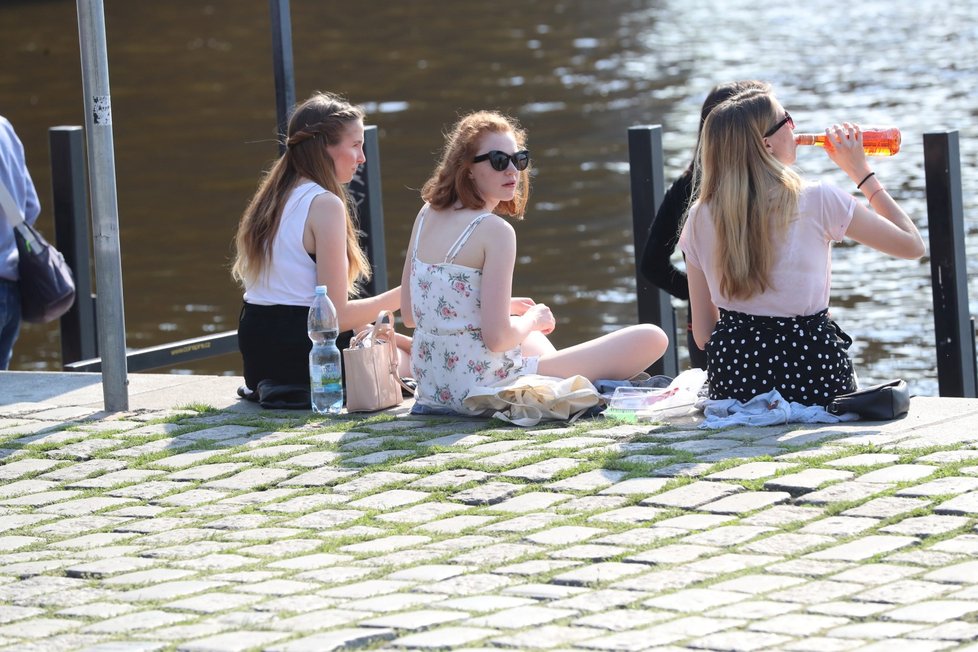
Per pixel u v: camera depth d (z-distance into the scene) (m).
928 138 23.83
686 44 95.88
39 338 44.12
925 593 12.09
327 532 14.86
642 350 19.88
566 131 68.19
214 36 105.81
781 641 11.23
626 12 113.81
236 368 40.75
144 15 117.31
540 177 58.97
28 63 94.00
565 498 15.36
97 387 22.83
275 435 18.97
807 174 53.62
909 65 80.88
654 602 12.24
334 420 19.64
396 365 20.38
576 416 18.94
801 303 18.02
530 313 19.67
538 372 19.58
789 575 12.74
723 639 11.32
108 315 20.80
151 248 51.44
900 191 49.78
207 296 45.62
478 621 11.98
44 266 24.39
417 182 58.50
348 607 12.50
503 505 15.34
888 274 42.59
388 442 18.09
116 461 18.27
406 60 92.06
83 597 13.29
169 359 26.19
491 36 102.00
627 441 17.34
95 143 20.50
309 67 90.88
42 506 16.64
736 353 18.20
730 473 15.64
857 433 16.95
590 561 13.41
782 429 17.45
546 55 92.31
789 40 95.62
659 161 25.12
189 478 17.23
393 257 48.59
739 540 13.69
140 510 16.14
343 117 20.81
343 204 20.64
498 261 18.98
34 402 21.97
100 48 20.30
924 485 14.70
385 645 11.52
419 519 15.06
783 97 72.75
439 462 16.97
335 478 16.72
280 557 14.14
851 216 17.88
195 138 71.25
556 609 12.21
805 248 17.86
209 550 14.52
